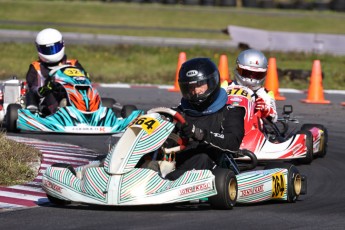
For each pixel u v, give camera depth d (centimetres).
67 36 10494
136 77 6694
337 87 6456
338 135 4059
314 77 5453
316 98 5428
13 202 2347
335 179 2941
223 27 12500
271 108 3266
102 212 2173
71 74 4034
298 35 9381
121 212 2172
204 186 2131
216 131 2367
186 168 2292
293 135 3247
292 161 3350
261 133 3147
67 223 2033
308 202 2442
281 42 9456
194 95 2347
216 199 2167
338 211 2297
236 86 3247
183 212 2172
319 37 9294
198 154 2316
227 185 2158
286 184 2383
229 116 2386
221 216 2127
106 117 3912
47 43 4150
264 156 3089
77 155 3300
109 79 6506
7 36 10275
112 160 2167
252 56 3250
